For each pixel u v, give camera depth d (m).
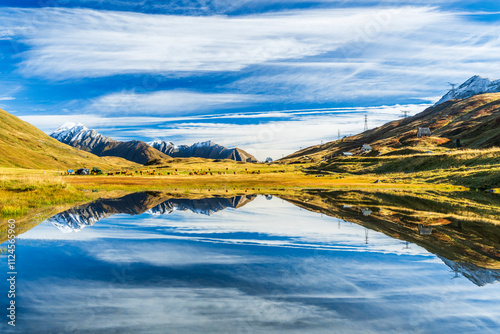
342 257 12.51
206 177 84.44
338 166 139.25
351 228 18.94
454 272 10.66
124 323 6.93
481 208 28.02
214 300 8.31
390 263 11.67
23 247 13.73
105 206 29.23
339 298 8.49
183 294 8.66
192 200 36.50
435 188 53.25
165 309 7.74
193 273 10.49
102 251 13.20
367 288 9.14
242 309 7.78
